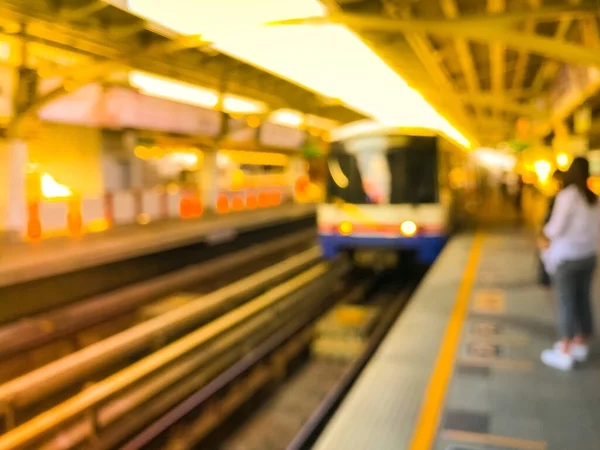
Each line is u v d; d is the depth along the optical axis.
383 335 9.59
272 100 16.31
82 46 9.53
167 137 16.94
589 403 4.32
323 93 12.28
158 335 8.23
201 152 19.34
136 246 11.46
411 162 11.34
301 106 18.48
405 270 13.72
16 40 8.89
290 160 25.75
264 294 10.93
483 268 9.85
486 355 5.39
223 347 8.25
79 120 13.63
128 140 15.82
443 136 12.42
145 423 6.52
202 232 14.05
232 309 10.39
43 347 8.23
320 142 25.77
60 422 5.72
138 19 8.88
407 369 5.03
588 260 4.91
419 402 4.36
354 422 4.04
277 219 19.19
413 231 11.27
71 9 8.00
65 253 9.98
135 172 16.31
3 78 10.80
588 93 10.43
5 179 11.04
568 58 5.36
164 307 9.99
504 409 4.25
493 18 5.15
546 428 3.95
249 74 13.99
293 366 9.02
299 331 10.41
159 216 15.80
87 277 10.20
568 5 4.89
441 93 12.71
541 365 5.11
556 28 9.80
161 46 8.52
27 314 8.83
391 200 11.39
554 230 4.86
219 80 13.42
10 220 10.84
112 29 9.01
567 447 3.70
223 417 7.09
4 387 6.02
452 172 13.95
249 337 8.97
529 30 8.99
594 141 15.51
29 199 12.91
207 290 12.39
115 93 14.04
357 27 5.89
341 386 7.45
